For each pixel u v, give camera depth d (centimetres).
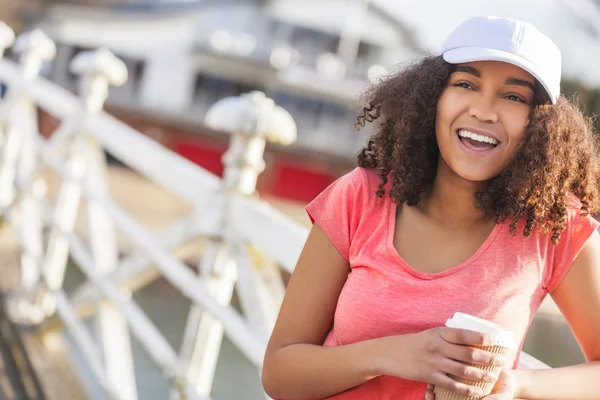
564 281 155
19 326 447
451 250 155
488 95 152
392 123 165
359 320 155
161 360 306
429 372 140
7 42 666
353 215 161
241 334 252
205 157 2241
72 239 432
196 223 291
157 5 2731
